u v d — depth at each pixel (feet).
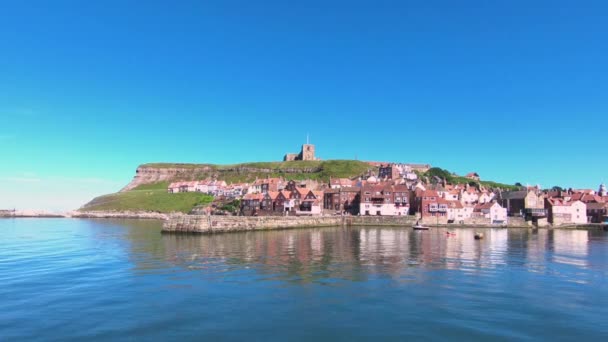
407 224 445.78
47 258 161.79
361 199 510.99
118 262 150.61
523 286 110.73
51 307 88.69
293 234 309.83
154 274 125.70
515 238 294.25
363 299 95.50
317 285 109.81
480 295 99.96
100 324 77.92
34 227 389.60
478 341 70.13
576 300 96.43
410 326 77.20
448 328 76.18
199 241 240.73
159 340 70.18
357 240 252.83
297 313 84.79
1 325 77.36
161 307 88.79
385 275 124.57
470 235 320.09
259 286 108.27
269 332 74.13
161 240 247.50
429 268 138.51
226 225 321.73
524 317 82.94
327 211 521.65
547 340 70.69
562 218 485.97
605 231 412.98
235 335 72.64
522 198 519.19
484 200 597.11
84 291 102.94
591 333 74.23
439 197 498.28
